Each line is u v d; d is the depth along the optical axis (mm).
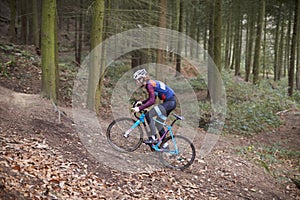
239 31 22297
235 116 10961
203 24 22484
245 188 5680
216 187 5426
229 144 8539
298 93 15578
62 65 12453
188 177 5508
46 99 7090
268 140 9508
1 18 19391
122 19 9094
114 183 4656
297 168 7414
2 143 4598
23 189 3600
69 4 13672
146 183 4906
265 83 17141
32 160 4371
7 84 9047
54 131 5613
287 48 23969
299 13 15047
